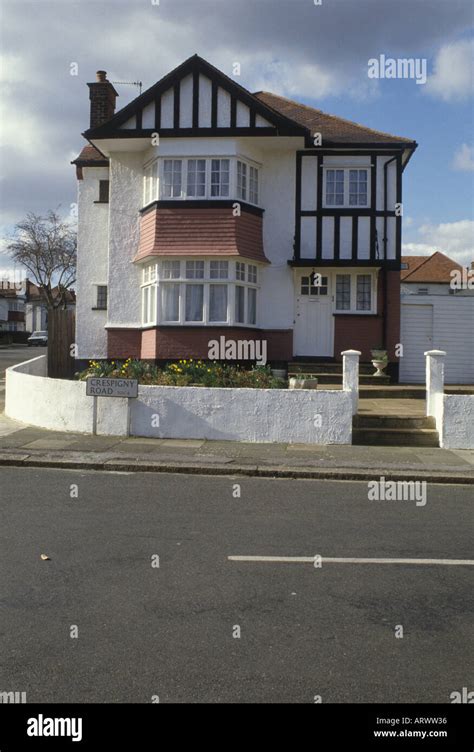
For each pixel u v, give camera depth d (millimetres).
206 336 18016
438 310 19438
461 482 10094
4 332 66250
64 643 4441
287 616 4926
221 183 18125
